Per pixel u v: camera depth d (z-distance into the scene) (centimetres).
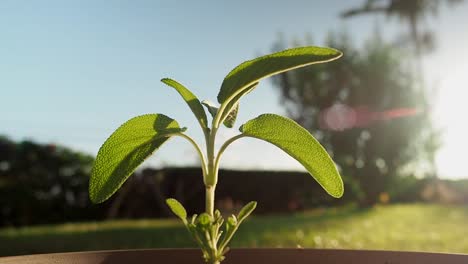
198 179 838
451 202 1004
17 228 694
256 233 495
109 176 76
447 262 81
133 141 76
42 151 767
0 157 741
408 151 976
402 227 550
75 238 490
